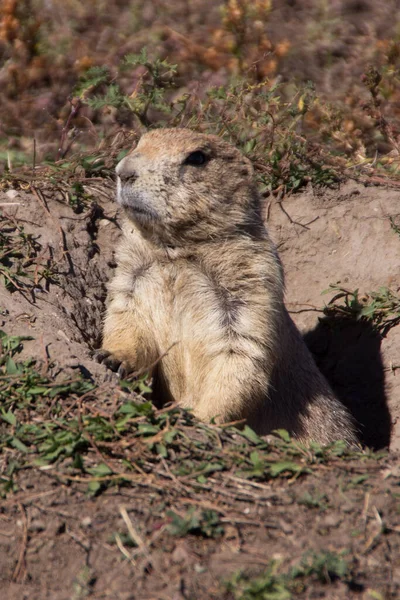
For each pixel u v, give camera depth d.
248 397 8.70
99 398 7.49
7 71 15.09
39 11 16.83
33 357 7.88
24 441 6.87
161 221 8.76
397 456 7.55
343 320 11.59
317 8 18.36
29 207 10.52
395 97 15.24
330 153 13.32
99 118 14.28
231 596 5.64
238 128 12.66
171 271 9.15
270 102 12.93
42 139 13.88
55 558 5.96
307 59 16.44
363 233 12.08
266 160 12.52
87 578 5.80
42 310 8.95
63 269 9.98
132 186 8.64
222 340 8.95
